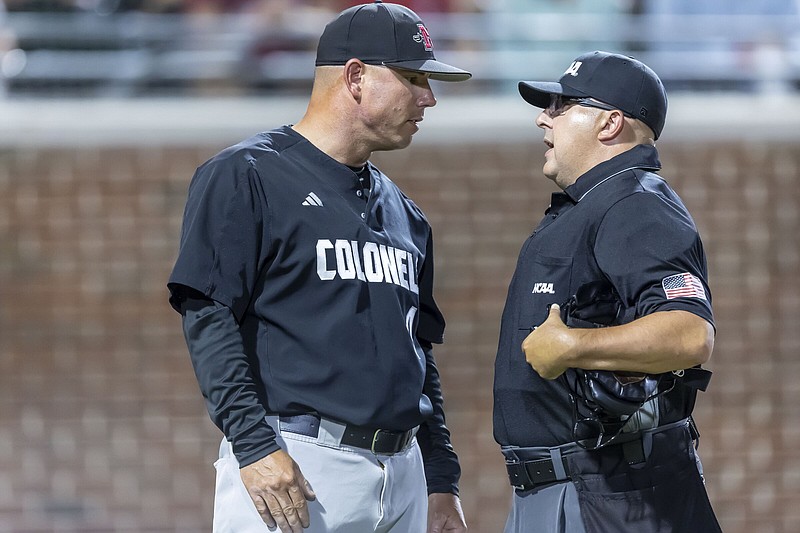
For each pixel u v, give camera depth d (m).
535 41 27.73
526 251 10.35
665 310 9.16
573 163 10.34
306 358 9.69
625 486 9.80
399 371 9.93
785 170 25.06
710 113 25.33
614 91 10.16
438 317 11.32
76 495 23.28
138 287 23.83
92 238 23.88
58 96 27.36
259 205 9.63
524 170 24.66
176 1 27.12
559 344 9.19
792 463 24.31
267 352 9.75
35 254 23.73
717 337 24.67
